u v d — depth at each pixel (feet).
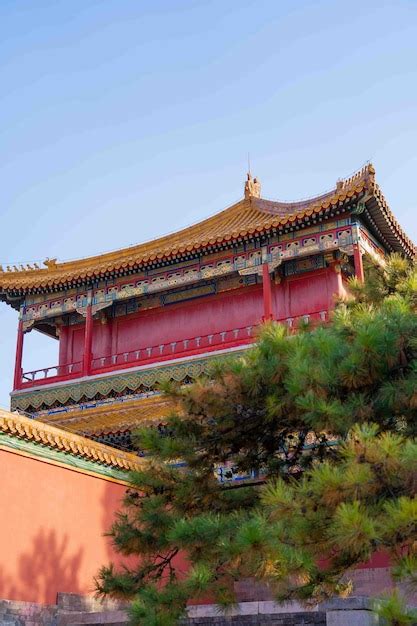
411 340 47.83
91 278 141.38
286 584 41.96
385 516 37.70
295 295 130.31
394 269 73.41
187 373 126.11
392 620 35.78
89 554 79.46
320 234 122.83
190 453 55.83
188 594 46.52
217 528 46.83
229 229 140.56
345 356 48.80
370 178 114.21
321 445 57.00
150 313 144.15
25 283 145.69
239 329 128.26
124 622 68.49
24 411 138.82
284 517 39.81
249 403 54.29
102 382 133.18
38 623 70.90
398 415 48.60
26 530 72.90
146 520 54.54
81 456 81.41
